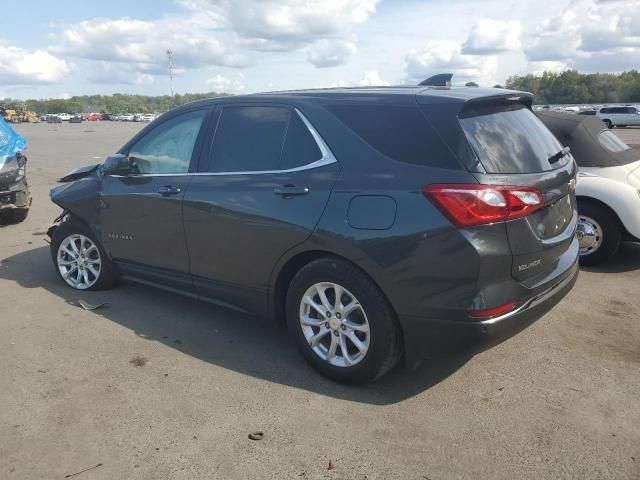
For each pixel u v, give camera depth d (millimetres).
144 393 3508
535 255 3242
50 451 2943
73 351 4105
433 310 3115
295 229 3551
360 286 3318
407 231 3111
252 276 3938
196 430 3115
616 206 5727
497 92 3531
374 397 3449
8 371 3805
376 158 3342
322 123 3627
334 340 3555
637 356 3967
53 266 6289
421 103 3340
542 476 2721
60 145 29062
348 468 2793
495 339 3111
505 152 3275
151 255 4676
